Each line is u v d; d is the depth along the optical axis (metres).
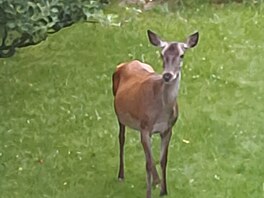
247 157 9.33
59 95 11.19
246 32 13.09
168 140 8.37
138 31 13.32
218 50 12.45
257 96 10.89
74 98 11.06
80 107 10.77
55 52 12.70
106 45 12.86
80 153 9.59
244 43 12.70
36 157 9.54
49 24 9.88
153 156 9.44
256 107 10.58
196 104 10.68
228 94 10.99
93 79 11.66
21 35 10.89
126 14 14.09
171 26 13.48
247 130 9.92
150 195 8.28
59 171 9.23
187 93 11.01
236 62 12.02
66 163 9.39
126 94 8.39
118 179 9.00
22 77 11.84
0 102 11.01
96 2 10.78
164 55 7.81
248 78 11.49
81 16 10.62
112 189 8.82
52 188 8.88
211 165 9.17
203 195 8.58
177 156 9.36
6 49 11.09
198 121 10.15
